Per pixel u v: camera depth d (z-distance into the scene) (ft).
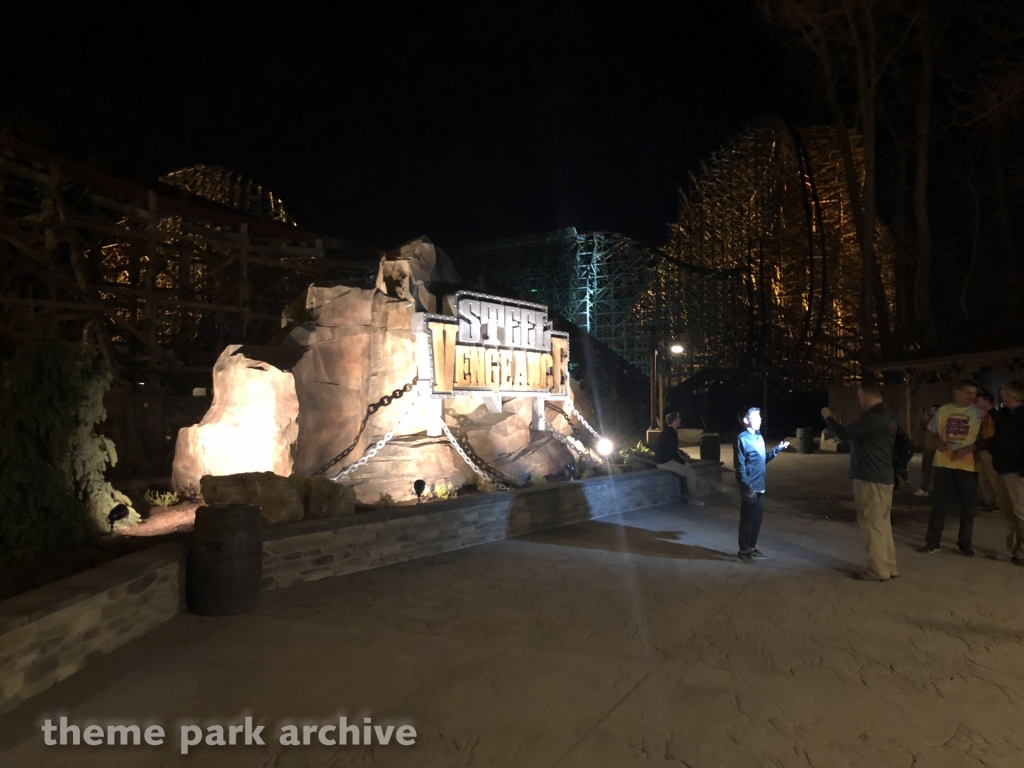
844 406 101.09
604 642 18.97
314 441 37.45
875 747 13.24
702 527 36.37
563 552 30.35
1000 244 114.93
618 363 130.62
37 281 70.28
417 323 37.35
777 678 16.46
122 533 28.45
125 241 82.43
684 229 140.77
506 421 41.57
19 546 24.00
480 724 14.32
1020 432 27.48
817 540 33.01
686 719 14.40
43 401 25.29
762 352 118.93
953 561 28.58
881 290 108.58
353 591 24.14
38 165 71.36
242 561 21.57
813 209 125.80
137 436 43.83
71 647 16.88
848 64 103.45
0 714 14.75
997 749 13.14
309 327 40.42
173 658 17.99
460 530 31.19
